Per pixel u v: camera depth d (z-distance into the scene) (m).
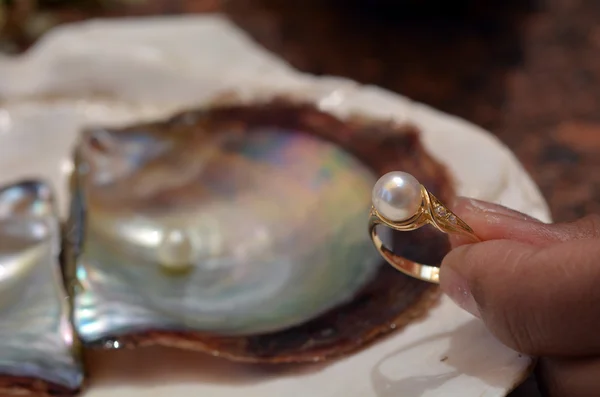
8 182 0.26
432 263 0.20
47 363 0.20
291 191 0.25
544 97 0.30
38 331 0.21
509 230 0.19
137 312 0.21
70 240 0.23
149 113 0.28
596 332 0.17
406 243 0.21
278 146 0.25
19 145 0.27
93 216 0.24
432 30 0.36
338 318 0.21
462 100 0.30
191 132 0.26
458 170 0.23
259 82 0.28
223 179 0.25
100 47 0.29
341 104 0.26
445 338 0.19
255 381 0.20
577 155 0.27
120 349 0.20
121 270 0.22
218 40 0.34
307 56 0.34
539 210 0.22
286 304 0.22
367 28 0.37
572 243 0.17
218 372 0.20
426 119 0.25
